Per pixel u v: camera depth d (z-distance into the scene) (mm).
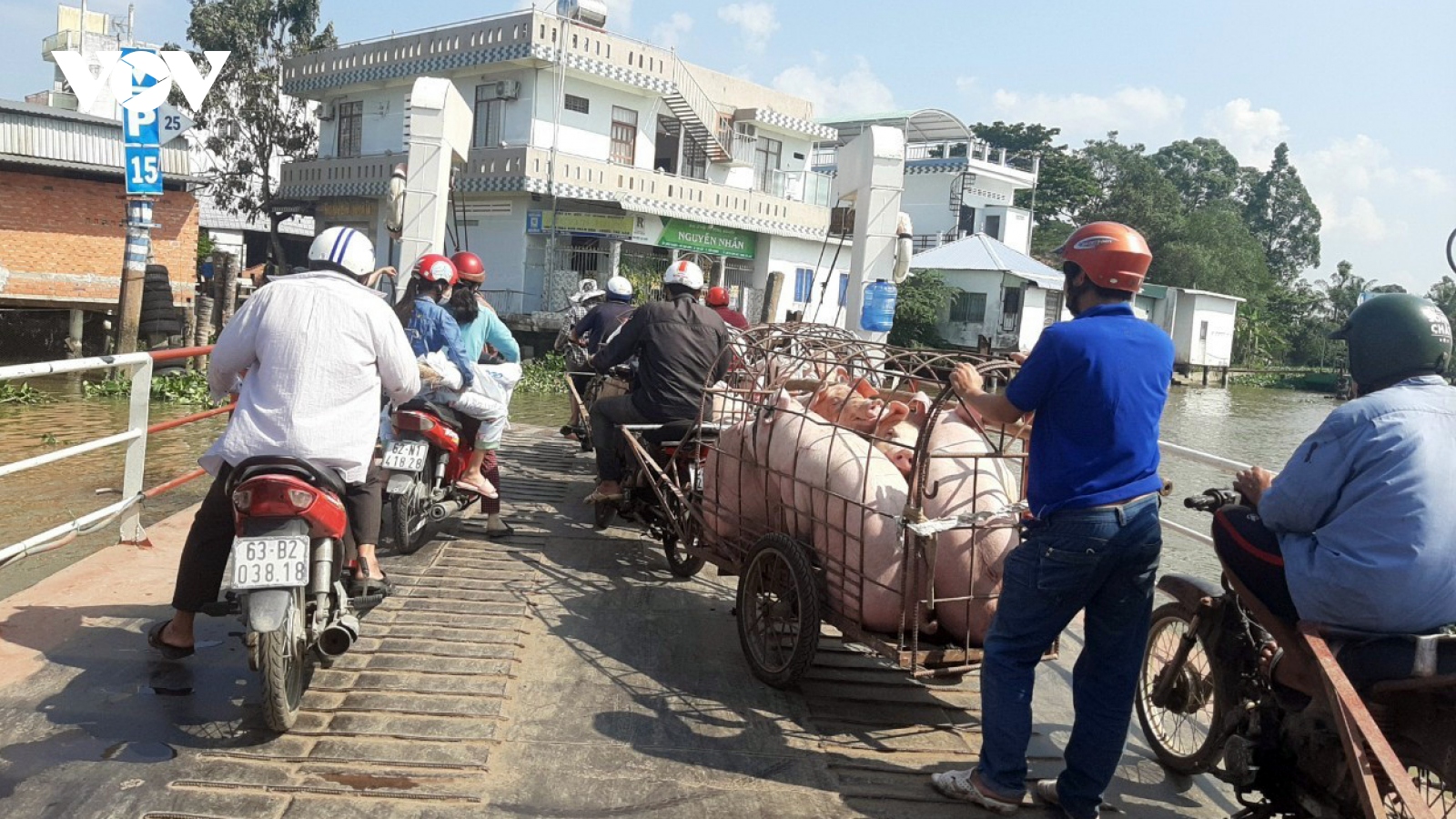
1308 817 3164
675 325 6113
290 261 38156
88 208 21844
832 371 5887
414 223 9242
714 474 5113
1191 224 56812
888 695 4375
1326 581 2857
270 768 3281
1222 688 3562
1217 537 3311
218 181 32625
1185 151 79000
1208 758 3684
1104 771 3379
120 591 4871
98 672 3928
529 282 27078
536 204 26953
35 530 7652
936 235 42719
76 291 21781
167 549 5621
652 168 29062
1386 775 2738
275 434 3490
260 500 3367
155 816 2951
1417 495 2775
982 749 3482
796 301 33094
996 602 3934
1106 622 3342
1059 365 3201
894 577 3936
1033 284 37688
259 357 3613
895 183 9992
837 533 4121
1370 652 2838
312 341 3562
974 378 3551
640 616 5164
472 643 4523
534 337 26531
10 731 3410
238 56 31719
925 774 3666
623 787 3361
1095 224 3408
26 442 11797
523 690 4098
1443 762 2693
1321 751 3031
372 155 28750
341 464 3580
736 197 29656
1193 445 22516
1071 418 3215
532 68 26078
